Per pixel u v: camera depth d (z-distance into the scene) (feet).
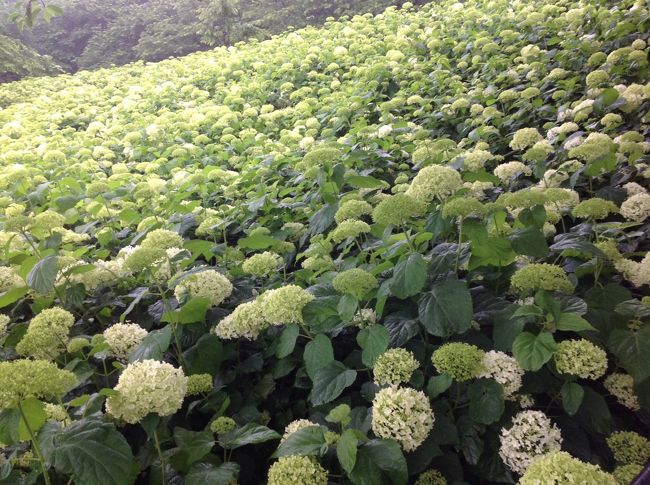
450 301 7.09
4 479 5.99
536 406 7.10
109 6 92.22
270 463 7.61
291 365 8.29
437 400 7.05
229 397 8.05
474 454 6.38
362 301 8.50
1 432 5.20
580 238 8.51
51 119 34.91
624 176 12.13
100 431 5.59
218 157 22.45
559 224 11.59
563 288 6.71
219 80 38.68
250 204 14.05
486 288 8.70
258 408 8.39
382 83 27.73
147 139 27.43
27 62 61.62
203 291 8.94
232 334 8.35
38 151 26.48
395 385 6.38
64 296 9.96
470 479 6.77
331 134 22.31
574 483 4.37
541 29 26.99
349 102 25.21
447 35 33.27
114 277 10.64
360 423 6.61
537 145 12.96
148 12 88.33
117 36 85.81
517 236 7.68
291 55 38.32
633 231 10.31
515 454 5.90
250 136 24.22
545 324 6.58
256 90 33.04
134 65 56.08
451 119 20.94
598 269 8.14
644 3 21.76
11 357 8.87
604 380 7.29
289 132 22.90
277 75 35.37
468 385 6.75
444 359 6.41
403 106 23.98
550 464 4.65
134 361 7.16
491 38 29.22
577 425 6.69
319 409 7.66
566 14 25.54
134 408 6.02
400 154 17.94
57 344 8.05
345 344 8.82
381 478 5.62
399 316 7.90
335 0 69.36
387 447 5.69
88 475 5.25
